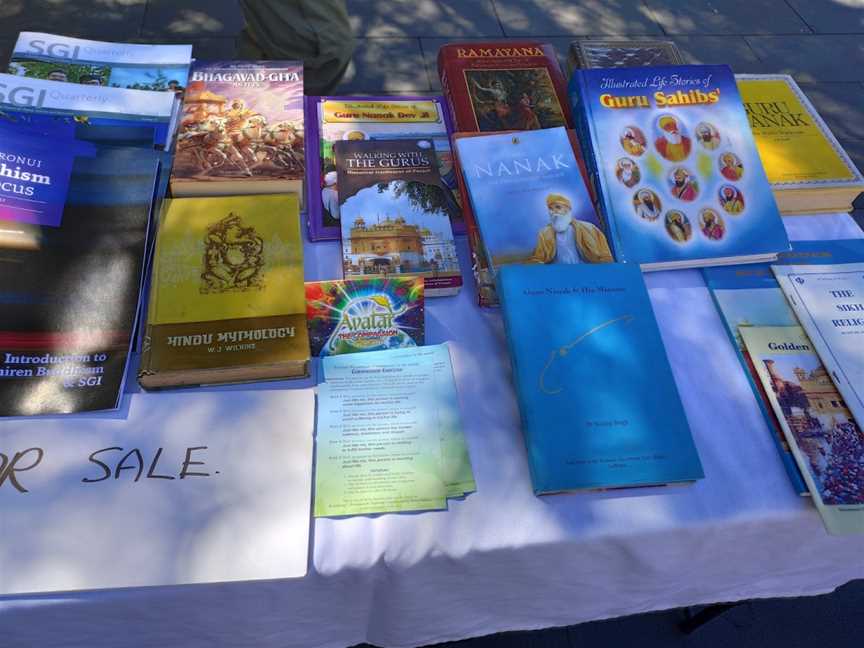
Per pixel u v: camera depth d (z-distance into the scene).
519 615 0.84
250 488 0.69
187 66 1.06
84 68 1.02
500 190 0.95
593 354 0.80
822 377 0.83
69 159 0.86
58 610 0.62
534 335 0.80
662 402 0.77
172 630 0.70
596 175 0.97
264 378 0.78
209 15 2.44
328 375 0.79
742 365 0.86
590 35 2.64
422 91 2.35
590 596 0.82
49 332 0.75
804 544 0.78
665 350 0.82
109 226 0.83
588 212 0.94
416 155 1.01
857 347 0.85
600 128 0.99
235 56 2.33
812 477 0.74
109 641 0.70
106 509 0.66
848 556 0.81
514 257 0.89
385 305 0.82
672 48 1.18
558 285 0.85
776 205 0.96
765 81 1.19
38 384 0.72
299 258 0.85
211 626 0.71
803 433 0.78
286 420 0.74
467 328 0.88
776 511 0.74
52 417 0.71
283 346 0.77
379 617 0.78
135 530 0.65
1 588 0.61
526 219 0.92
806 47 2.68
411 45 2.49
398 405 0.77
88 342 0.75
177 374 0.74
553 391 0.77
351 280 0.82
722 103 1.02
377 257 0.89
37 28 2.31
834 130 2.41
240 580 0.64
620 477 0.72
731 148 0.99
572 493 0.73
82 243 0.81
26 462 0.68
